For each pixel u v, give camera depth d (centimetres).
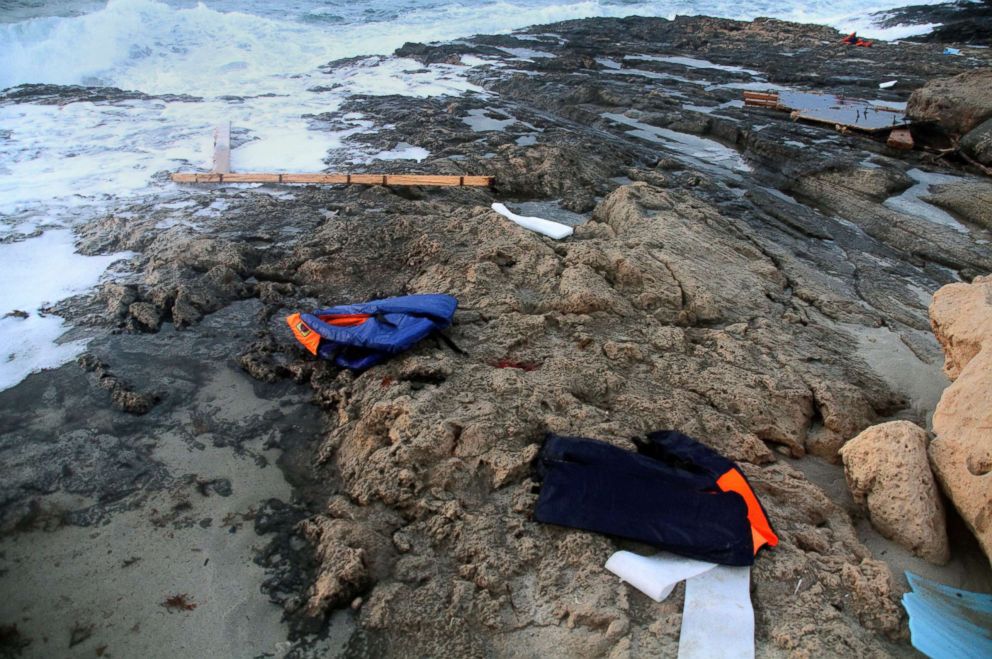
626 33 2100
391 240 750
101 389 536
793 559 378
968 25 2023
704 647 332
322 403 528
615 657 331
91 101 1238
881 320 658
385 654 345
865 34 2238
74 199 844
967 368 429
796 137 1110
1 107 1176
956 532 415
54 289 663
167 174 931
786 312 652
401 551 394
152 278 676
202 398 533
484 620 353
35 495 442
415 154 1052
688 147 1151
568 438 445
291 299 660
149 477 459
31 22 1474
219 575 391
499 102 1372
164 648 351
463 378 514
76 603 374
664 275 665
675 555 377
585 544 383
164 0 2011
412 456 438
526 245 703
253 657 346
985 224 859
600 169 997
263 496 448
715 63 1748
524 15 2333
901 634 347
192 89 1391
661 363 548
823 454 490
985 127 1006
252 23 1858
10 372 549
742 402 507
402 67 1644
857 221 893
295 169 975
